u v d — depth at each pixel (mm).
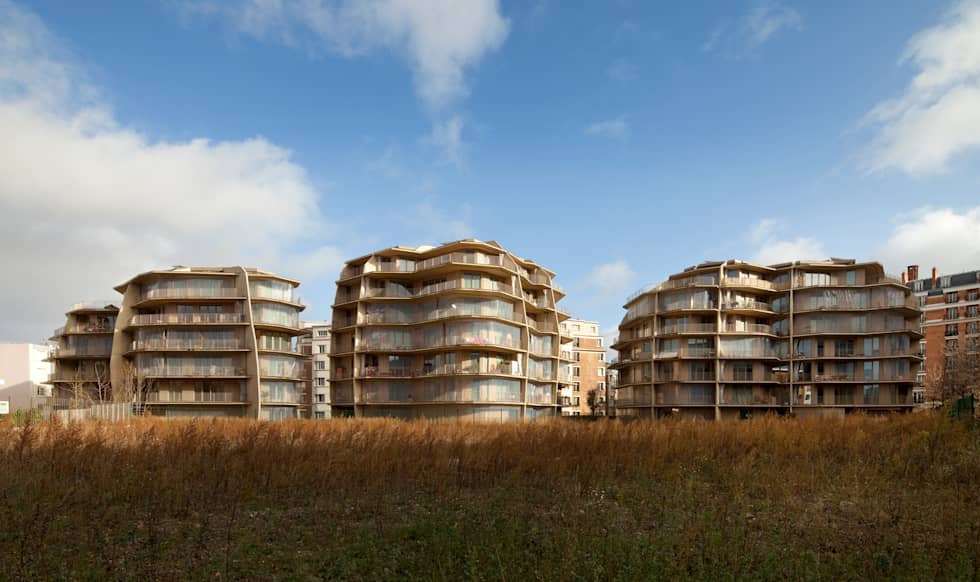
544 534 12727
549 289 82312
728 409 75750
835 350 75688
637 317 83125
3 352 100125
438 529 12969
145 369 72812
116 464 19938
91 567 11297
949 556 10727
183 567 11719
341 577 11266
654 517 15102
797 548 11828
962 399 37781
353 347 75125
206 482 19016
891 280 75812
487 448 24984
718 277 78438
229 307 75250
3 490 16312
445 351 70875
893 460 21984
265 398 73500
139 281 77062
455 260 72062
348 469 20500
